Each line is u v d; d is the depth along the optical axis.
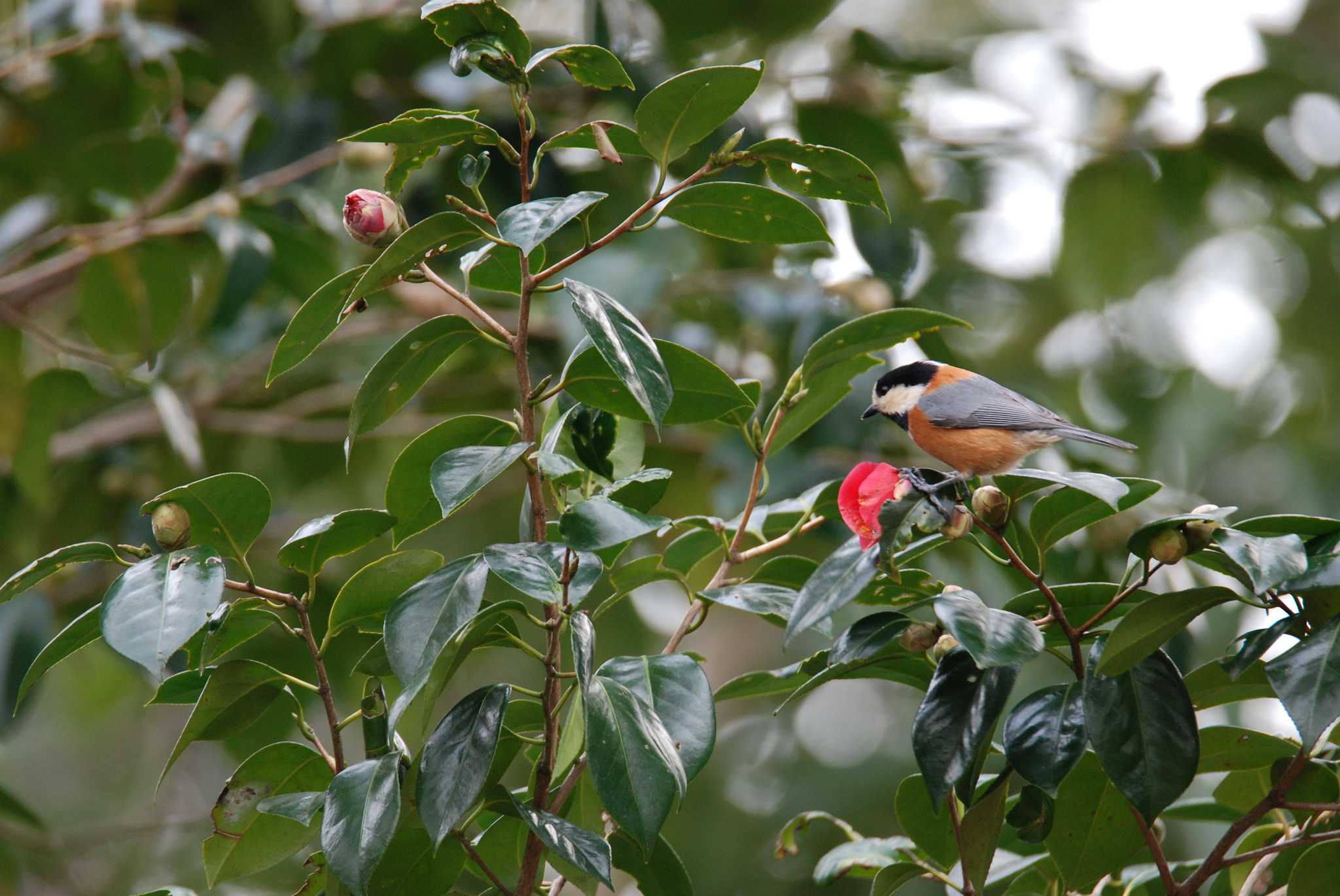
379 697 4.87
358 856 4.11
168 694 5.12
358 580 4.79
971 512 4.24
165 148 10.61
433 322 4.66
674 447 12.51
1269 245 16.38
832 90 12.02
